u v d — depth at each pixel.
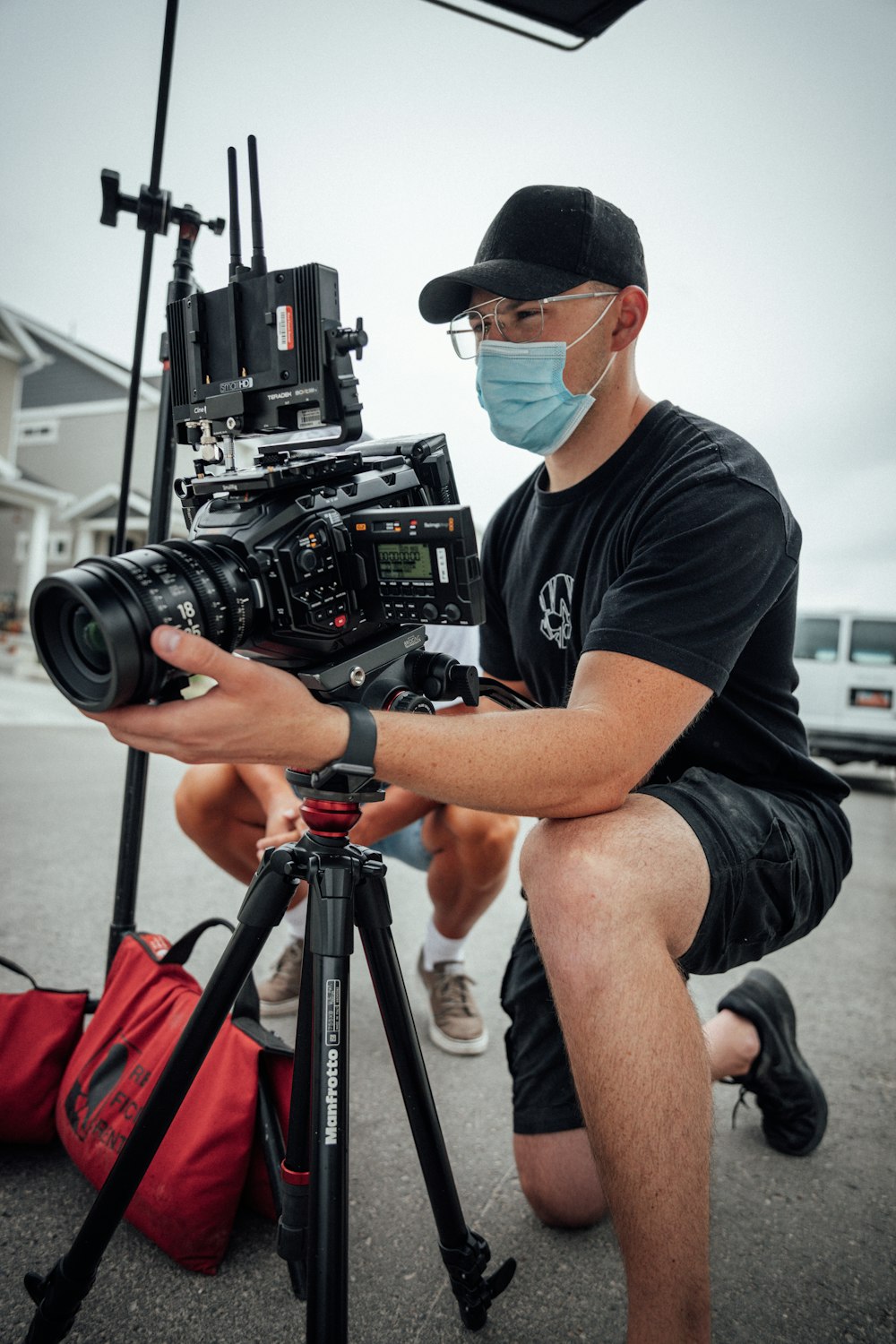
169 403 1.66
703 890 1.16
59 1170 1.58
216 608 0.94
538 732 1.06
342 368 1.06
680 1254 1.00
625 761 1.12
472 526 1.02
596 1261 1.45
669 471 1.36
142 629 0.85
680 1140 1.02
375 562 1.08
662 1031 1.04
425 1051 2.16
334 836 1.09
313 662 1.09
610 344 1.44
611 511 1.46
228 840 2.09
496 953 2.95
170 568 0.92
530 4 1.74
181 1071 1.07
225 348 1.15
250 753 0.94
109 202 1.64
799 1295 1.38
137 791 1.76
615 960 1.06
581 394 1.44
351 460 1.16
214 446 1.19
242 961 1.09
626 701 1.14
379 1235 1.48
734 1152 1.80
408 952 2.95
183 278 1.65
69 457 21.47
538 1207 1.50
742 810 1.27
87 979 2.34
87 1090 1.51
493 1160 1.71
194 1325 1.24
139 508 17.31
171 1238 1.33
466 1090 1.98
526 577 1.66
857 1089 2.08
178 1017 1.50
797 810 1.40
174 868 3.57
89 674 0.94
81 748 6.78
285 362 1.08
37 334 22.08
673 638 1.16
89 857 3.63
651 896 1.09
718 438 1.38
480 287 1.38
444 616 1.05
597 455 1.52
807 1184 1.69
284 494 1.06
